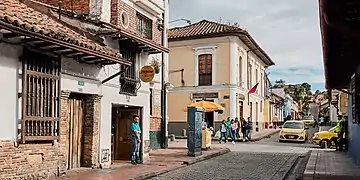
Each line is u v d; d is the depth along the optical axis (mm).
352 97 18500
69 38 11477
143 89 17781
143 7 19156
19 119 10969
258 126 48156
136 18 18875
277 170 16250
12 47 10797
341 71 17672
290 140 33250
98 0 15703
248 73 42406
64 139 12773
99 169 14398
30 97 11344
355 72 16594
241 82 39125
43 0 16344
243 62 40094
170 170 15539
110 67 15398
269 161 19438
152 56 20000
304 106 109625
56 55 12359
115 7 16875
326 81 20172
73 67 13289
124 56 16531
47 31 10680
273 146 29109
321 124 61125
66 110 12953
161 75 23469
